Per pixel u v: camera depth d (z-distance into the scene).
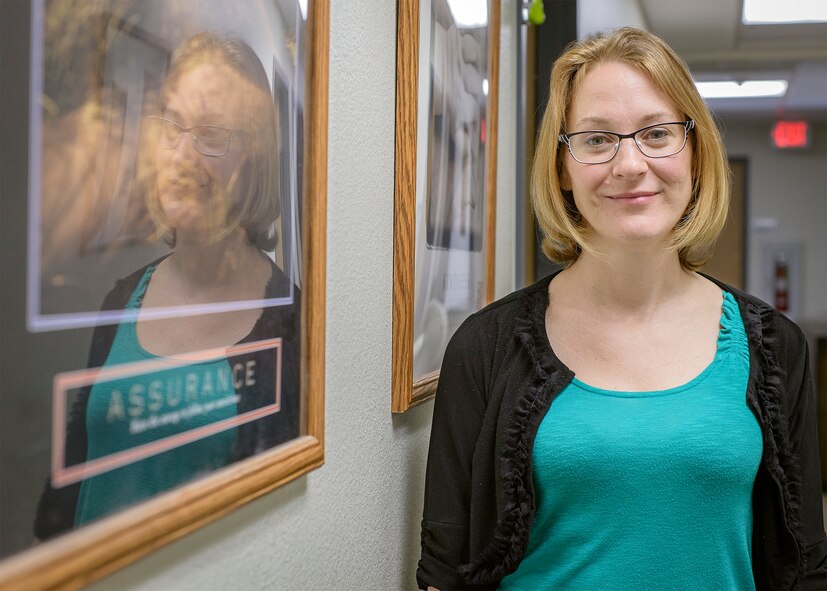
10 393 0.40
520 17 1.89
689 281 0.99
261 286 0.65
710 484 0.87
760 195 7.12
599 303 0.96
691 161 0.93
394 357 1.02
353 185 0.87
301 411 0.73
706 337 0.94
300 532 0.74
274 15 0.67
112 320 0.48
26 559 0.40
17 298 0.40
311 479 0.77
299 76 0.71
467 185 1.38
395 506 1.05
